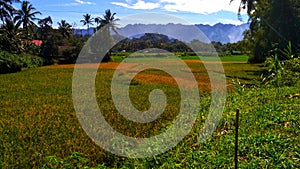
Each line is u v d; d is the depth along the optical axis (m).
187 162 5.82
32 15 54.84
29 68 39.97
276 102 9.12
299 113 7.51
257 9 31.50
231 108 9.57
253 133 6.41
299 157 5.09
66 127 10.48
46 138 9.24
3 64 33.94
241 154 5.61
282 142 5.64
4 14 40.66
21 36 50.06
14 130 10.26
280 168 4.81
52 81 25.69
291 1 27.97
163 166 5.89
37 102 15.98
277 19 28.09
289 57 14.43
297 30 27.67
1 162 7.39
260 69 31.70
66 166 5.98
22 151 8.16
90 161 7.40
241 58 54.59
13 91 20.11
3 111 13.71
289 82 13.14
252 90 12.72
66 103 15.50
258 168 4.95
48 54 49.47
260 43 30.34
